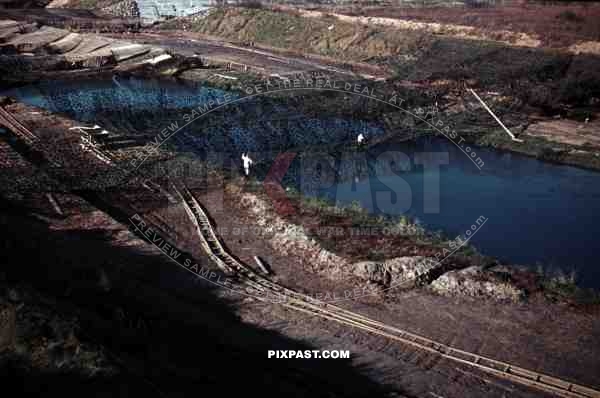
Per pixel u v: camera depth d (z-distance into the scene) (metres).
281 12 52.00
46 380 8.00
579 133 28.50
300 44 46.66
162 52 43.03
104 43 46.03
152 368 9.39
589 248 18.42
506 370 12.21
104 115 29.91
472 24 43.09
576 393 11.55
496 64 36.06
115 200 20.12
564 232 19.56
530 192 22.92
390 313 14.27
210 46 48.34
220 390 9.66
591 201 22.14
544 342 13.19
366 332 13.48
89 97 32.31
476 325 13.82
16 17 54.41
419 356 12.66
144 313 12.35
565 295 15.11
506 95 32.38
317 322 13.84
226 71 39.72
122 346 9.91
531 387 11.76
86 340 9.23
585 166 25.45
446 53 38.69
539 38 39.19
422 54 39.25
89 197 20.20
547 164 25.91
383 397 11.22
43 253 14.04
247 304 14.49
